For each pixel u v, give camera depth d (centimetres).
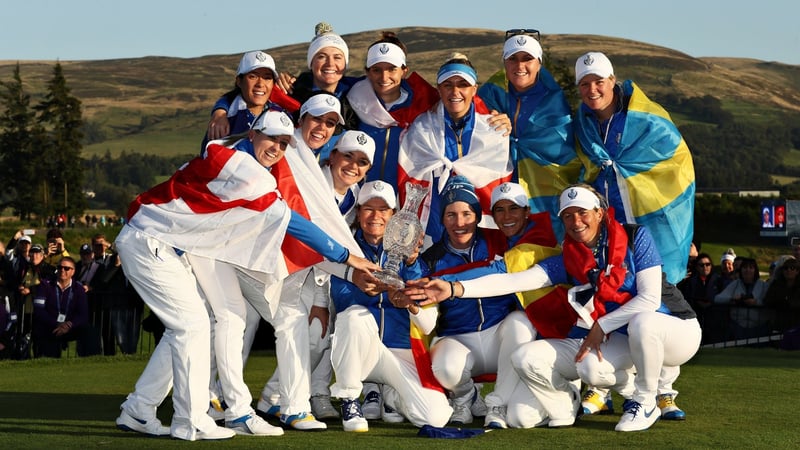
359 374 680
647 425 668
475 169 810
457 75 784
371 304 711
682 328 680
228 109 812
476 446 605
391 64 811
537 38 841
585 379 677
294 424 675
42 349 1247
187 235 635
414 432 668
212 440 628
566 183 827
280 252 646
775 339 1333
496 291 686
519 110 839
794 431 653
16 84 9912
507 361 694
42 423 688
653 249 689
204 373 639
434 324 697
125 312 1314
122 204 15275
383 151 823
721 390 839
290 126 653
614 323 672
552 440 628
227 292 662
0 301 1280
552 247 712
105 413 739
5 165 9738
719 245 4788
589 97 788
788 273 1330
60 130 9850
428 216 802
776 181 19250
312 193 690
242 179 629
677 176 792
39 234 6384
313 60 843
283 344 679
